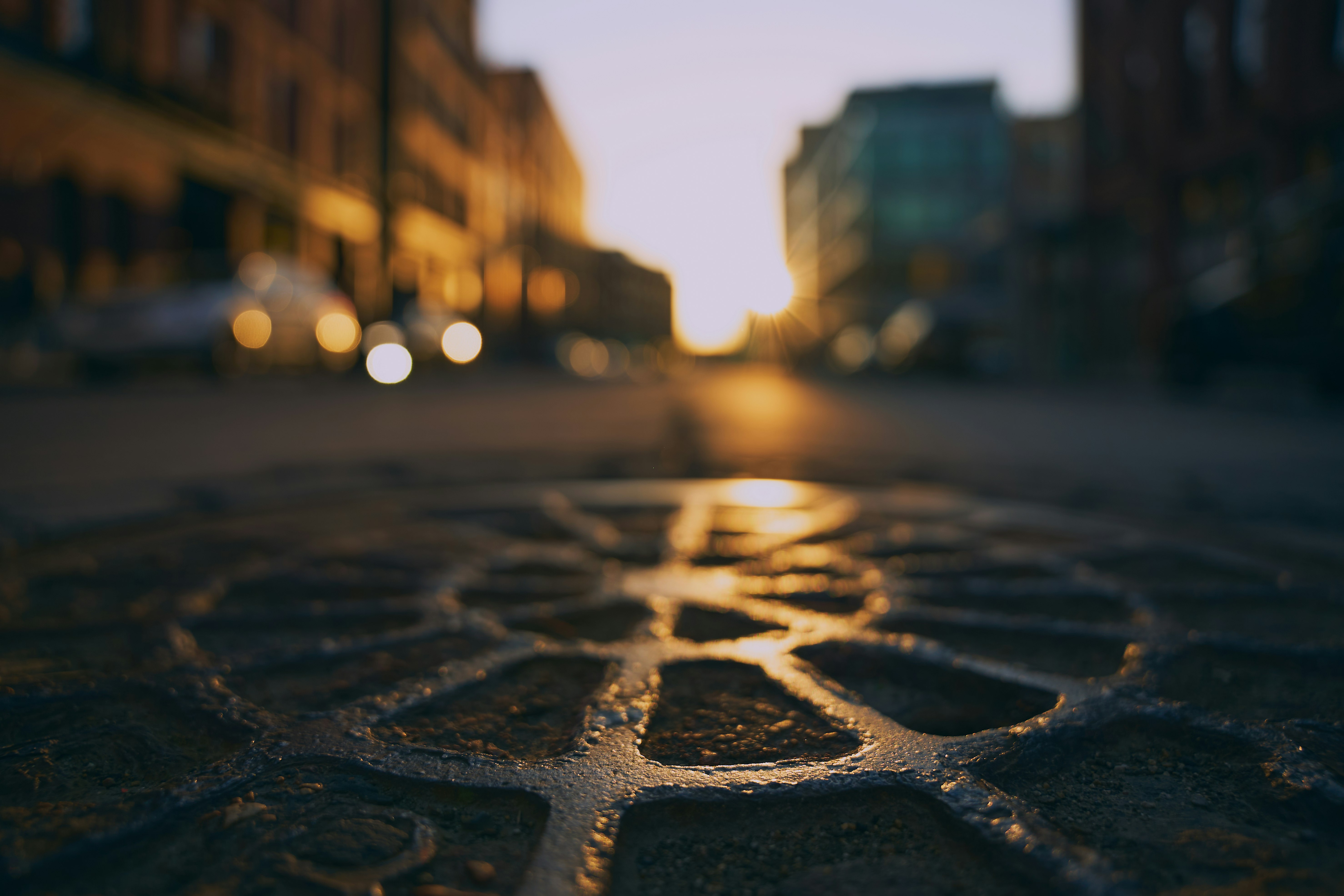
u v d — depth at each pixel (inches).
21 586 61.9
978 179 1652.3
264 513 95.5
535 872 26.4
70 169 549.6
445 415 281.4
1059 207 1653.5
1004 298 1573.6
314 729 36.8
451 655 48.1
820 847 28.9
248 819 29.6
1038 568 72.3
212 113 683.4
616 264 2960.1
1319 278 319.9
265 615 54.6
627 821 29.7
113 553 73.3
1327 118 581.9
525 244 1768.0
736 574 70.0
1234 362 380.5
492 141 1547.7
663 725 38.5
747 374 1454.2
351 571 68.7
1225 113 661.3
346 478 126.2
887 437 224.7
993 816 29.9
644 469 143.8
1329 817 30.9
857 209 1745.8
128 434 180.5
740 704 41.1
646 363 3203.7
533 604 60.0
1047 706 40.9
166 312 381.7
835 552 79.4
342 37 932.0
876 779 32.6
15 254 508.1
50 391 298.8
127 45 596.4
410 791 31.9
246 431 198.1
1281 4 601.0
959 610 59.1
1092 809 31.6
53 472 119.3
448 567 70.9
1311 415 298.7
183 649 47.9
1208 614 57.9
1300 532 90.4
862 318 1721.2
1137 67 770.8
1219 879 27.0
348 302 497.0
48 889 25.6
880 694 43.8
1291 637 51.9
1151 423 278.1
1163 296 616.1
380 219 509.7
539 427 244.7
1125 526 94.4
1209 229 704.4
